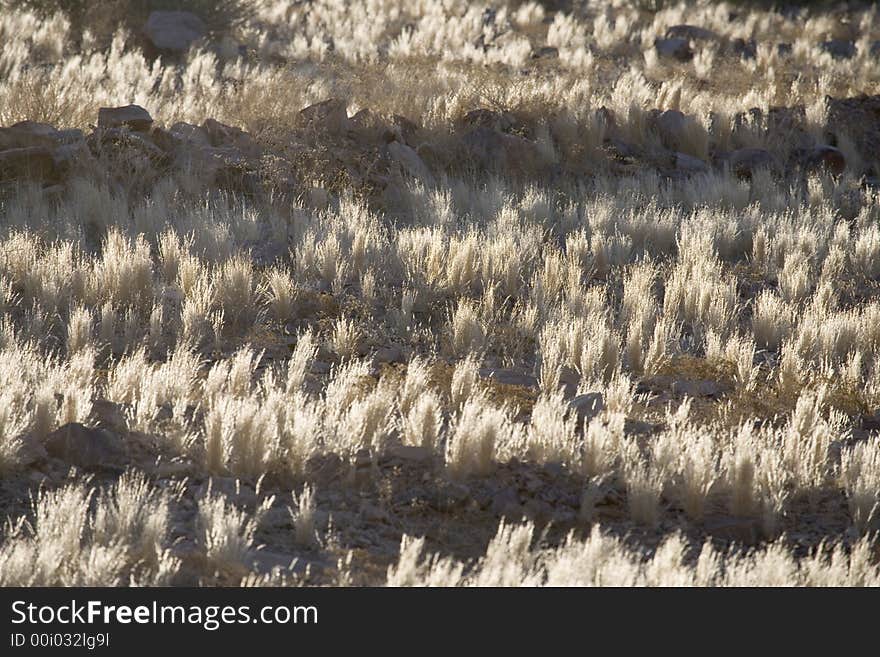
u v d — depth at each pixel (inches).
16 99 1749.5
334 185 1672.0
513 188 1792.6
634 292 1277.1
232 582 614.5
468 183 1813.5
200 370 1023.0
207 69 2298.2
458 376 954.1
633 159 1963.6
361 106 2006.6
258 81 2082.9
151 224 1412.4
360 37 3002.0
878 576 658.2
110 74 2210.9
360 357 1104.8
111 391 892.0
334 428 836.0
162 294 1183.6
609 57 3105.3
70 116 1759.4
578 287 1317.7
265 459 774.5
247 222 1461.6
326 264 1342.3
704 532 748.6
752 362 1114.7
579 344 1098.1
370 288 1277.1
